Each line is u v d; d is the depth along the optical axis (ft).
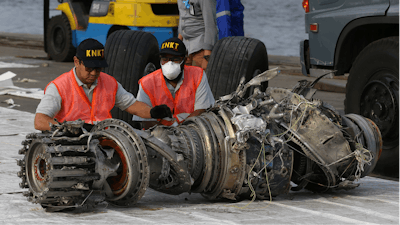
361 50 37.88
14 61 92.27
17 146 33.24
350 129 23.67
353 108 35.58
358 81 35.04
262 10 311.47
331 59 38.27
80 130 19.30
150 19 69.72
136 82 37.99
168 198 23.35
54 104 22.70
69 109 23.00
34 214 18.72
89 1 88.48
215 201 22.95
